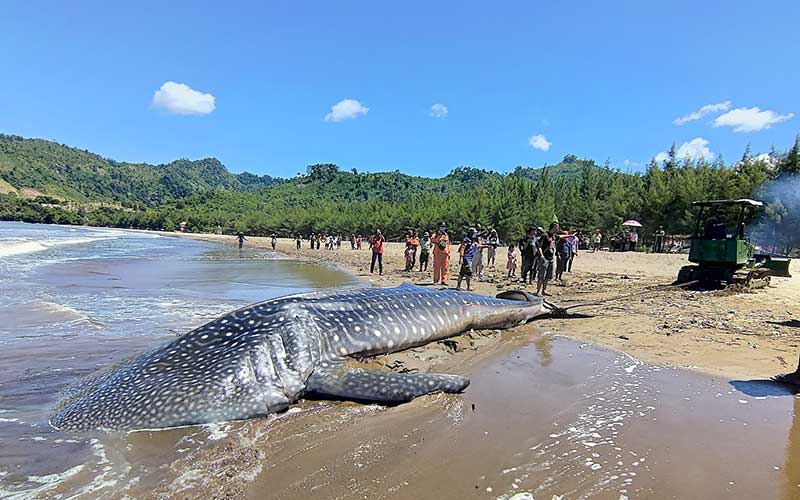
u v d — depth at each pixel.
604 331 9.71
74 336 9.14
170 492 3.90
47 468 4.29
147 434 5.03
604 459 4.39
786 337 9.00
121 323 10.37
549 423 5.23
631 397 5.97
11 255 32.09
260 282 20.03
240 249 54.59
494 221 64.81
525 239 18.17
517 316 10.38
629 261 28.94
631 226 48.72
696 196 46.75
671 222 49.03
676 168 59.19
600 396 6.02
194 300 14.11
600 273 23.17
